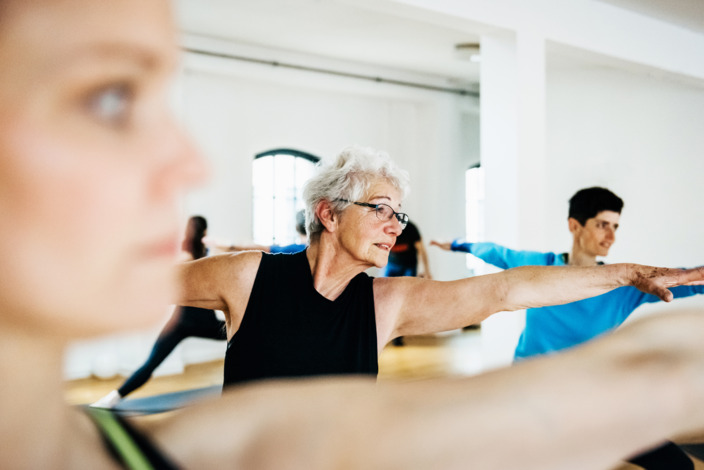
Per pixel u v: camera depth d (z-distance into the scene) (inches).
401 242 307.7
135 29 5.3
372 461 6.8
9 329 5.2
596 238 132.0
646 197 291.3
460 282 63.0
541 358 7.8
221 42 308.3
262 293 64.9
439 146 389.7
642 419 6.2
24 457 6.6
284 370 62.5
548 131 305.0
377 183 67.7
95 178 4.9
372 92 361.1
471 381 7.7
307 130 362.3
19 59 5.0
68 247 4.9
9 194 4.8
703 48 260.2
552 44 211.3
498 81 205.0
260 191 352.2
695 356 6.8
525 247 201.3
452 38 304.3
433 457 6.5
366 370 63.2
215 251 207.6
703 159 279.6
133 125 5.3
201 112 321.7
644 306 240.1
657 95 287.7
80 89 5.0
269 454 7.9
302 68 334.0
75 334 5.1
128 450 8.4
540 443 6.3
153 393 226.2
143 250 5.1
